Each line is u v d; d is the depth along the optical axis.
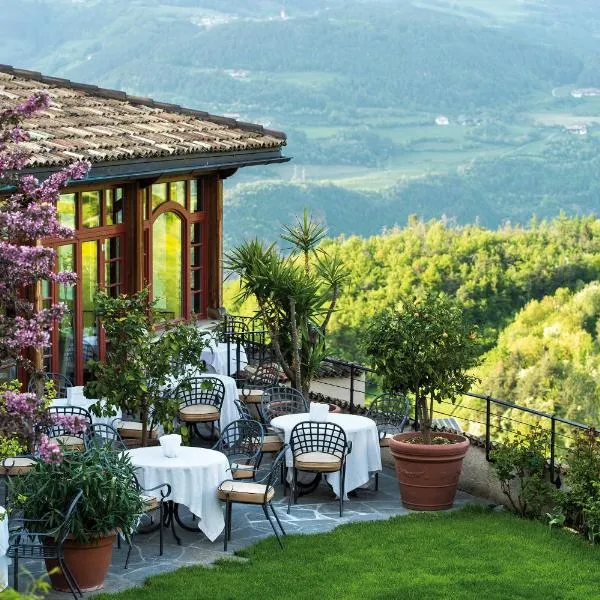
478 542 12.76
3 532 10.41
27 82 20.59
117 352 13.62
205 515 12.41
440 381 14.01
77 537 10.78
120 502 10.91
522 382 55.72
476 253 58.53
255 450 14.33
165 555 12.17
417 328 13.96
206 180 20.23
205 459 12.61
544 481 13.70
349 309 57.66
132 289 18.20
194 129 19.58
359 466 14.20
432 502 14.01
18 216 8.45
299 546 12.52
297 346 17.33
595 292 56.31
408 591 11.21
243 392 17.08
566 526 13.42
